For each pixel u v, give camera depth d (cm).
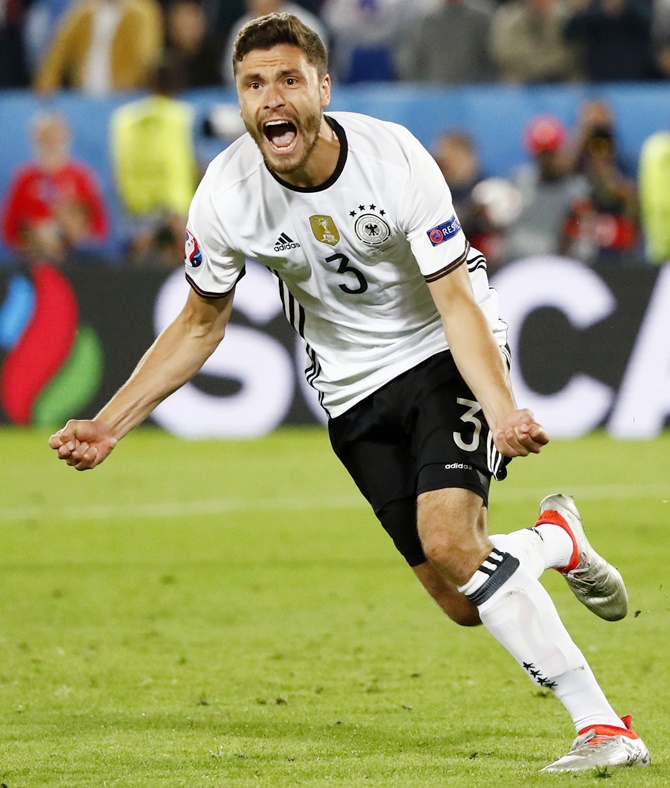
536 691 1669
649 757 1266
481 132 5097
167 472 3734
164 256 4744
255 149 1348
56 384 4356
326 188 1312
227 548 2767
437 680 1736
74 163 4884
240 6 5531
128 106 4934
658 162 5009
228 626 2095
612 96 5109
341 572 2528
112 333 4338
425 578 1473
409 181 1305
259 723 1505
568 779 1194
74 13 5344
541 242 4762
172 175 4909
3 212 4922
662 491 3347
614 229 4797
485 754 1337
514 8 5500
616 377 4356
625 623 2077
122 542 2842
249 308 4338
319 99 1266
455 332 1291
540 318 4331
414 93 5062
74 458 1370
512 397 1252
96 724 1505
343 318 1415
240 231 1355
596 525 2906
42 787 1216
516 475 3609
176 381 1427
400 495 1449
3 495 3412
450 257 1307
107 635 2041
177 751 1362
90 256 4925
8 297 4338
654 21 5622
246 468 3784
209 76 5431
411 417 1403
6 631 2077
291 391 4372
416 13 5609
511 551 1287
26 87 5550
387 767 1276
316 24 5528
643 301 4359
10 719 1534
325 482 3566
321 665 1831
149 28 5359
